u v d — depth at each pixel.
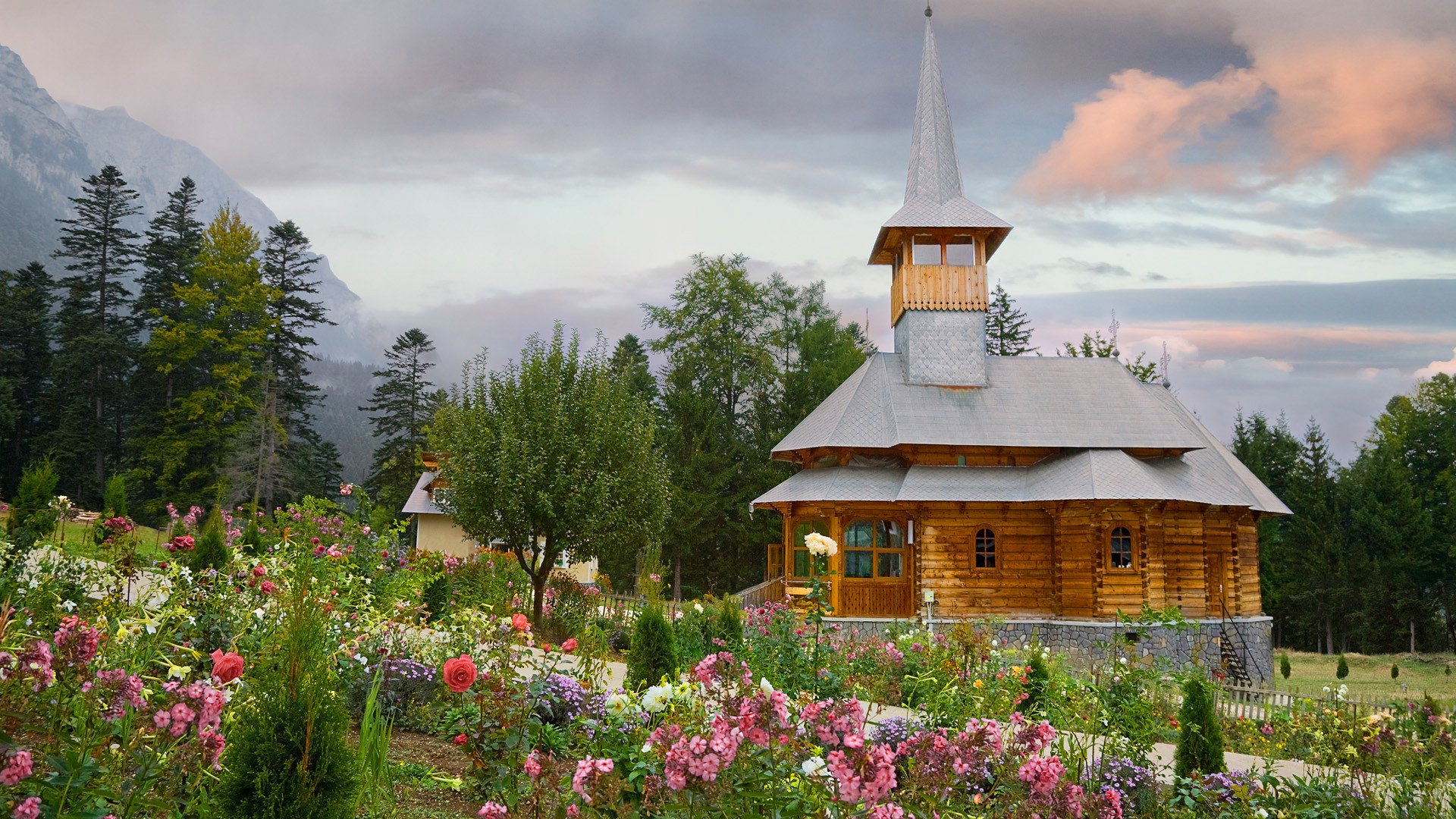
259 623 8.83
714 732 4.44
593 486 18.41
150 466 52.34
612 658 16.09
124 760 4.52
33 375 58.25
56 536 17.45
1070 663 25.44
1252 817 8.05
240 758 4.63
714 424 45.91
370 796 6.13
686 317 49.34
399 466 61.56
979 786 6.26
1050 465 28.44
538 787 5.34
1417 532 52.94
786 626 14.69
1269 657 29.05
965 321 31.22
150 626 6.62
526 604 18.61
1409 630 51.97
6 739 3.95
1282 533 59.12
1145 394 31.08
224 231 55.62
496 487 18.38
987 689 10.77
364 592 12.48
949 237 31.73
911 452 29.19
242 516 27.03
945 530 27.94
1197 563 27.77
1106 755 8.98
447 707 6.78
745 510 44.38
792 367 51.12
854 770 4.32
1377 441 64.81
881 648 15.45
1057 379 31.45
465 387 19.95
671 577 45.97
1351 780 8.66
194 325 53.88
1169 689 12.37
